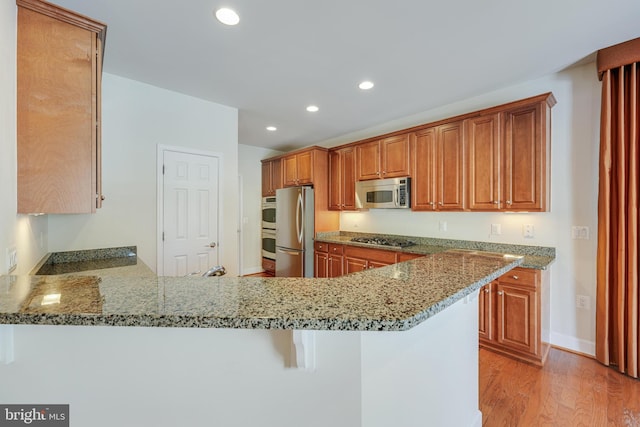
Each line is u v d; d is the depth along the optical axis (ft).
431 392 4.25
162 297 2.87
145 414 3.08
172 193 9.98
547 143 8.23
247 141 17.15
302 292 3.08
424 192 10.80
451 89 9.69
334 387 3.05
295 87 9.55
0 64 4.08
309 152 15.01
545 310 7.99
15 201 4.70
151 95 9.46
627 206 7.14
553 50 7.32
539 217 8.95
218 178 11.06
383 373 3.31
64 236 8.17
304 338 2.92
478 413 5.63
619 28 6.39
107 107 8.70
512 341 8.04
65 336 2.98
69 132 5.20
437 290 3.17
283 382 3.11
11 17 4.50
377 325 2.33
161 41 6.91
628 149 7.14
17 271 4.92
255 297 2.89
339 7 5.72
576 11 5.81
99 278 3.61
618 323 7.28
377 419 3.23
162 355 3.07
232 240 11.43
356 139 14.97
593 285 8.07
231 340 3.09
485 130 9.18
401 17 6.02
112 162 8.82
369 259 12.07
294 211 15.15
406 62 7.90
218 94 10.16
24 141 4.82
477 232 10.30
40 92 4.95
